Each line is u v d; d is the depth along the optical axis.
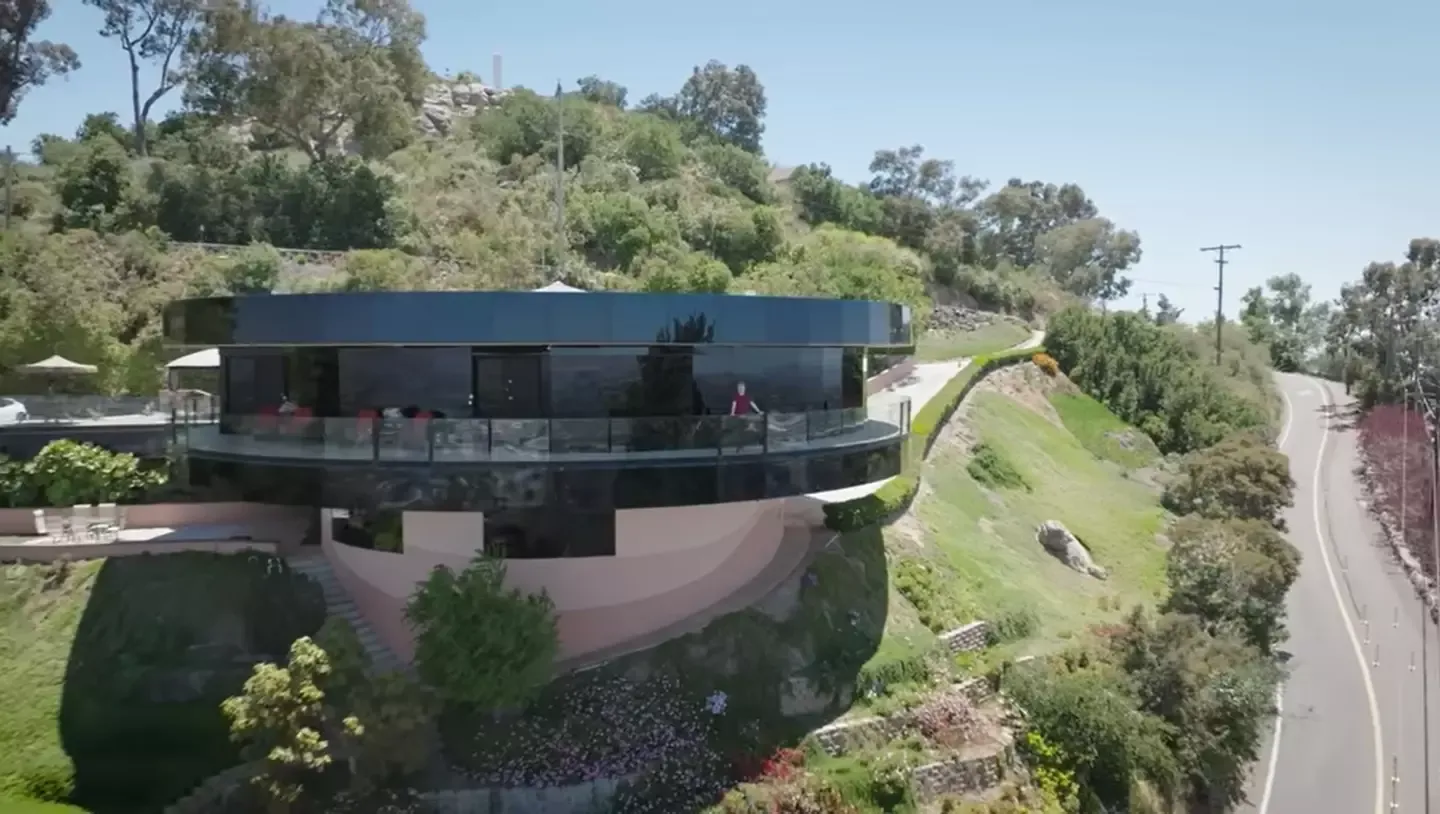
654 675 23.72
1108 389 64.94
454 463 22.47
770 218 67.44
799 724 24.30
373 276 50.44
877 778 23.30
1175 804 27.97
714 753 22.48
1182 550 38.88
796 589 27.58
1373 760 31.72
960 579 33.28
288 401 26.89
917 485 38.53
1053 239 129.50
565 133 78.00
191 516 28.28
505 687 21.52
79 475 27.33
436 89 93.75
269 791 19.11
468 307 23.05
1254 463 50.84
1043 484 47.75
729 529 27.12
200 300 25.70
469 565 23.53
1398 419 66.00
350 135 73.62
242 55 65.81
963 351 69.38
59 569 24.75
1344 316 87.00
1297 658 38.44
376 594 25.14
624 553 25.03
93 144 61.47
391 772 20.67
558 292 23.50
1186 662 30.16
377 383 25.45
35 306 39.84
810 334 25.91
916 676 26.98
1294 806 29.47
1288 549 41.12
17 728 21.47
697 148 91.62
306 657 19.50
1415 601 43.78
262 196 58.09
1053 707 27.22
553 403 25.08
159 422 31.38
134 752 21.09
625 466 22.84
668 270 55.59
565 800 20.95
